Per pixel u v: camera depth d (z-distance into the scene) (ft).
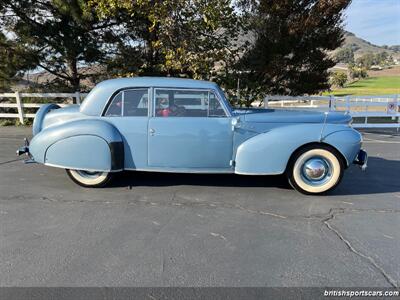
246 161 17.03
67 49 43.73
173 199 16.52
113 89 17.29
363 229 13.57
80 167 17.19
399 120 42.93
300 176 17.24
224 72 42.16
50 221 13.89
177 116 17.21
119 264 10.84
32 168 21.63
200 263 10.95
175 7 34.78
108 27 45.98
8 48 45.06
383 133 38.63
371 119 54.85
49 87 50.16
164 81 17.34
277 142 16.78
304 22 42.57
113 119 17.29
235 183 19.02
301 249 11.93
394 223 14.17
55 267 10.61
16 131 37.11
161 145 17.20
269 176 20.34
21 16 43.34
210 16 35.47
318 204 16.21
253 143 16.93
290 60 45.44
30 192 17.25
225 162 17.43
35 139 17.58
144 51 46.14
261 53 43.88
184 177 19.89
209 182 19.10
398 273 10.56
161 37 37.65
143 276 10.21
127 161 17.47
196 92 17.12
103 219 14.15
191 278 10.14
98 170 17.16
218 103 17.21
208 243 12.27
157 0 34.88
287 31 43.34
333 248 12.02
